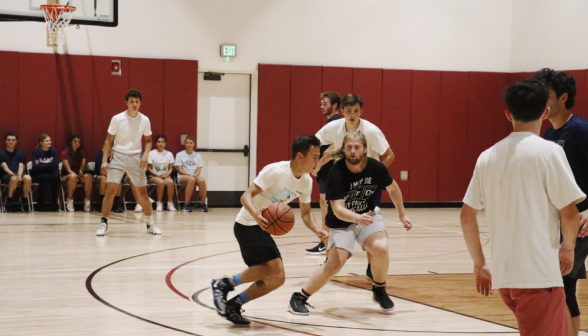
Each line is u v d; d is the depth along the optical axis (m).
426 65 11.93
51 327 3.42
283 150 11.34
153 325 3.50
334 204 3.67
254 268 3.54
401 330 3.49
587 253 2.78
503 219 2.20
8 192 9.98
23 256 5.75
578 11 11.03
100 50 10.65
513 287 2.15
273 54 11.34
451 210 11.51
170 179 10.41
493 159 2.25
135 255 5.90
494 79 12.09
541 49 11.64
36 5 9.72
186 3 10.97
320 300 4.27
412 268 5.54
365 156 3.75
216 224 8.59
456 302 4.23
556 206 2.15
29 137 10.35
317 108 11.43
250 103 11.42
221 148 11.35
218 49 11.14
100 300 4.10
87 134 10.60
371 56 11.71
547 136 2.97
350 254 3.85
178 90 10.94
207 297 4.25
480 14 12.07
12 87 10.25
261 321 3.66
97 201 10.41
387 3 11.73
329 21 11.52
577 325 2.82
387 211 11.21
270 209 3.47
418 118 11.85
